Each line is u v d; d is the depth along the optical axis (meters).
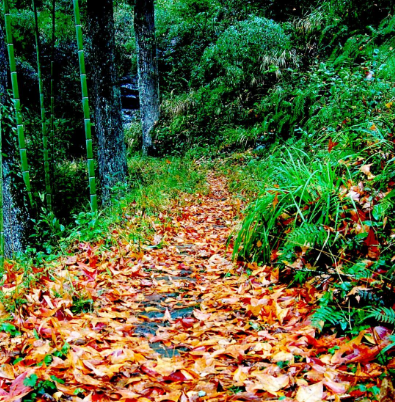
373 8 8.69
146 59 12.70
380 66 5.77
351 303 2.30
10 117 4.75
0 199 3.61
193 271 3.65
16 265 3.72
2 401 1.62
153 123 12.93
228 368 1.97
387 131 3.77
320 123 6.35
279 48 10.41
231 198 6.42
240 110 10.95
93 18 6.43
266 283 3.02
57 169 7.03
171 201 6.39
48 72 10.62
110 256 3.94
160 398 1.71
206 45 13.95
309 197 3.22
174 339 2.34
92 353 2.09
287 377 1.78
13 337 2.25
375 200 2.94
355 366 1.83
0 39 4.83
